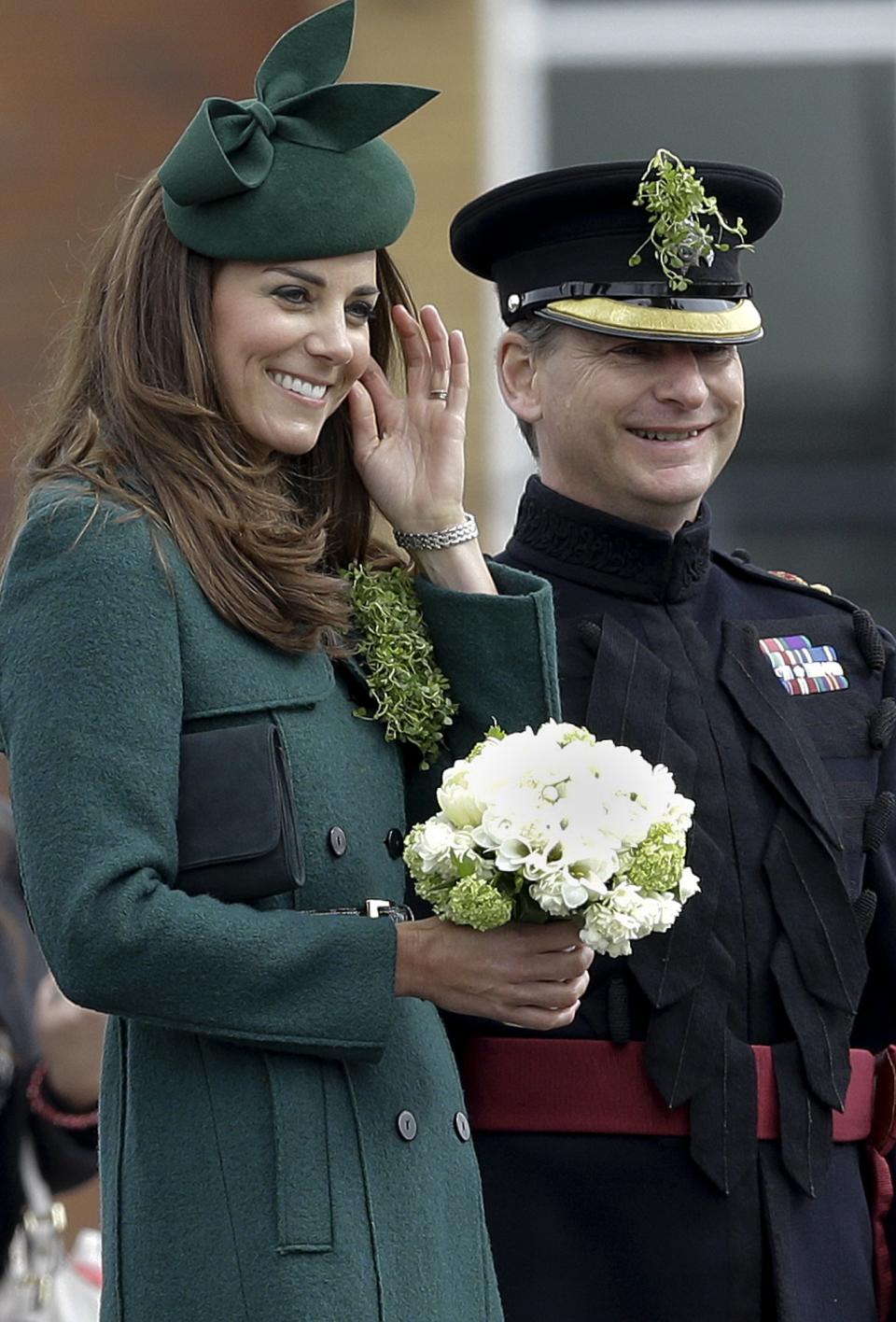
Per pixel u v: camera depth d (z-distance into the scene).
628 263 12.80
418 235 22.11
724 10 23.34
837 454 23.86
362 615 11.33
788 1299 12.07
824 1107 12.36
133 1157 10.34
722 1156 12.13
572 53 23.17
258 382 10.75
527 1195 12.30
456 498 11.68
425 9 22.20
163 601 10.13
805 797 12.59
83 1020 13.09
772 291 23.72
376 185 10.86
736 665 12.98
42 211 21.11
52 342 11.93
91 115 21.22
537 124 23.17
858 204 23.58
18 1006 13.30
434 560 11.70
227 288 10.71
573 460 13.01
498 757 10.27
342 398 11.10
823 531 23.83
